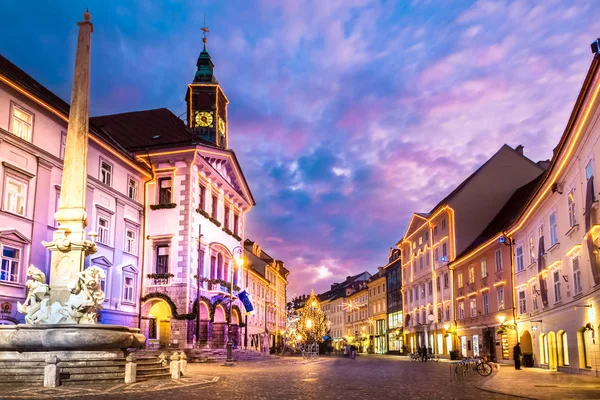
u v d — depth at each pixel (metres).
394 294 82.69
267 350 63.97
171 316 39.41
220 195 48.28
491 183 54.53
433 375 25.69
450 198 55.81
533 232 33.91
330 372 27.95
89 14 22.56
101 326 18.75
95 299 19.95
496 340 41.62
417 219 67.44
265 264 75.81
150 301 40.09
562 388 17.56
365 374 26.34
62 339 18.12
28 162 27.98
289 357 58.09
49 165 29.39
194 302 40.47
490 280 43.44
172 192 41.41
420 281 67.00
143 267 40.22
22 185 27.66
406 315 74.12
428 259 63.91
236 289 49.50
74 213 20.64
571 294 26.31
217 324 44.75
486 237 47.44
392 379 22.59
